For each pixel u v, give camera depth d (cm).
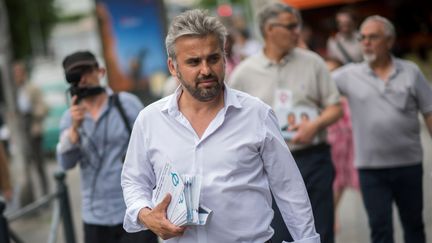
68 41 5503
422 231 818
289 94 771
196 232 464
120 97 732
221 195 457
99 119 723
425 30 2191
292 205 480
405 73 788
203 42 445
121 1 1808
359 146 809
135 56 1830
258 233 466
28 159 1520
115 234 731
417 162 796
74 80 711
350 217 1184
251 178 464
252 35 2417
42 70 2911
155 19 1814
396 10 2202
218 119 461
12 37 4725
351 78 805
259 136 465
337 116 771
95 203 732
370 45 782
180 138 467
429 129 798
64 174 932
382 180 801
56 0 5744
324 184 775
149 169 491
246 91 793
